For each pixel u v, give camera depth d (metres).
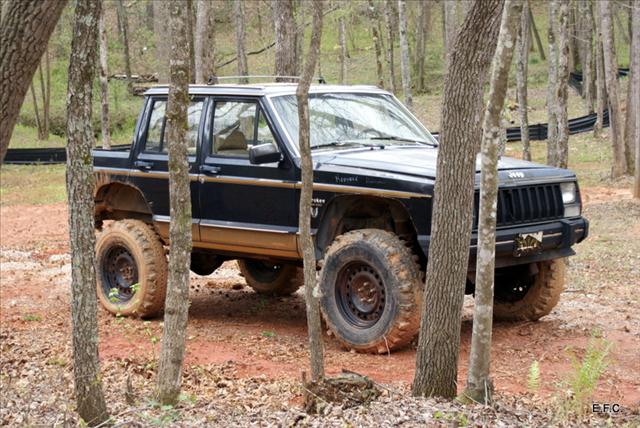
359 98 9.52
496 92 5.68
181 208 6.22
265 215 8.86
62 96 49.50
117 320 9.98
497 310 9.48
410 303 7.88
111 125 44.56
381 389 6.52
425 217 7.79
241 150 9.05
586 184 24.61
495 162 5.82
